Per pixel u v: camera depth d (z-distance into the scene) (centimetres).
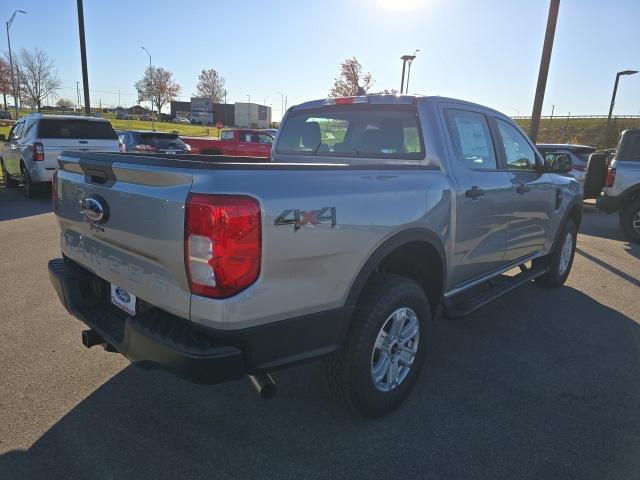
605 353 392
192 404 304
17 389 315
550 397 323
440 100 355
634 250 786
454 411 305
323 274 238
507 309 489
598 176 959
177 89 7225
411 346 307
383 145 362
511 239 420
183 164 216
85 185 275
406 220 281
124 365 350
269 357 228
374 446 268
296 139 434
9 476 238
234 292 209
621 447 271
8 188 1346
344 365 268
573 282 591
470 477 246
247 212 206
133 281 247
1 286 511
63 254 330
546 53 1139
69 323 420
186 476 242
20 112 6800
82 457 253
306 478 243
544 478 246
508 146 425
